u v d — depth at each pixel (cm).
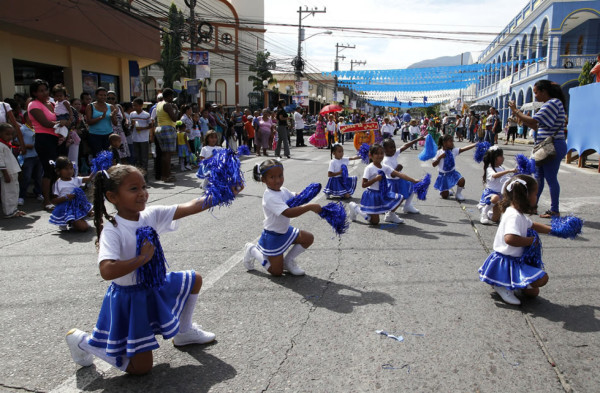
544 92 608
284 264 420
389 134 1902
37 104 718
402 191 655
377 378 258
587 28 2880
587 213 656
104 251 236
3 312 342
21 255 482
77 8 1280
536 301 360
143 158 1004
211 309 345
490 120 1912
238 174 279
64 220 569
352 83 2708
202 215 659
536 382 254
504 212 366
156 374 263
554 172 611
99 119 885
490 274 364
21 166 743
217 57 4144
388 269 433
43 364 274
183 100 2150
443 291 380
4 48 1178
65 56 1397
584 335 306
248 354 284
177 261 454
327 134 1966
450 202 758
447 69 2350
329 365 271
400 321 327
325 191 804
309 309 346
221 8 4006
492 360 276
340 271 429
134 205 244
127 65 1689
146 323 252
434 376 260
